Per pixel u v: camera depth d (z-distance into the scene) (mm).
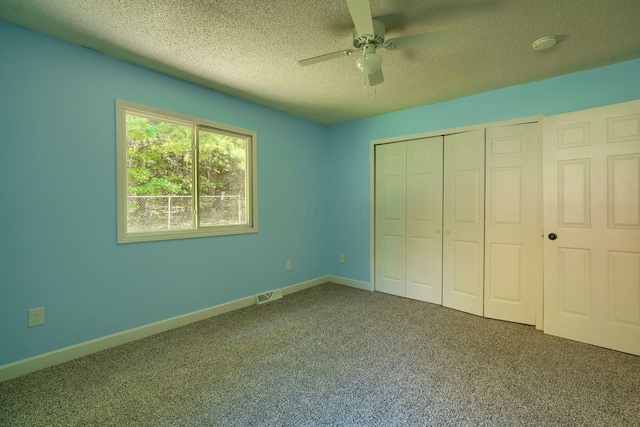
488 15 1743
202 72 2516
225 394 1694
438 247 3303
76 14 1728
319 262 4215
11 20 1792
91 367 1983
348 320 2838
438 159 3291
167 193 2656
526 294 2740
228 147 3131
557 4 1637
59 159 2027
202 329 2627
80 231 2127
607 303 2256
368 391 1723
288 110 3574
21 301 1895
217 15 1737
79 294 2127
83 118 2127
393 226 3678
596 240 2303
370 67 1830
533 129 2697
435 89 2879
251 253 3328
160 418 1497
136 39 2006
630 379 1831
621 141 2197
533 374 1894
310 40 2016
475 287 3018
